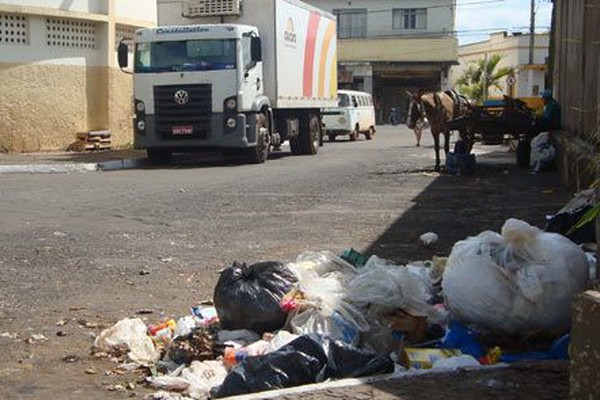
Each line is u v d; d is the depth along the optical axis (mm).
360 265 6141
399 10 54812
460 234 9453
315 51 23672
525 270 4730
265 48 20359
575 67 15484
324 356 4414
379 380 4297
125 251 8562
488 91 52188
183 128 19016
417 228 9891
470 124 17391
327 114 32375
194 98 18891
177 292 6852
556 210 11305
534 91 51750
